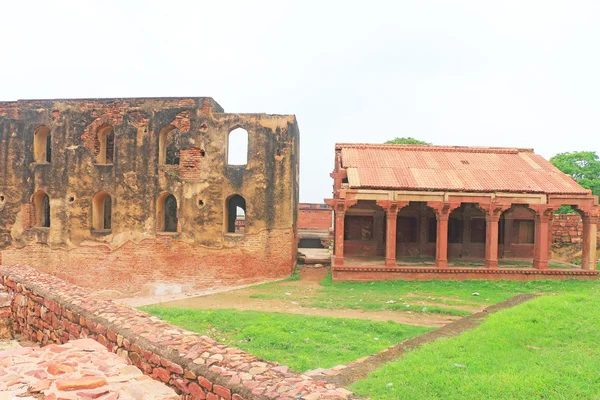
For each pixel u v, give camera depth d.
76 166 21.83
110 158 24.00
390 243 19.19
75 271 21.70
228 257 20.62
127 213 21.28
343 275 19.22
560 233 25.28
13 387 5.01
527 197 18.89
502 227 23.06
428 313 13.52
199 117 20.95
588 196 18.84
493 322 10.77
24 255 22.42
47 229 22.20
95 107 21.73
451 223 23.22
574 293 14.60
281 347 10.02
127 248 21.23
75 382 5.05
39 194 22.98
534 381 6.88
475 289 17.09
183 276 20.84
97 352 6.33
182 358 6.56
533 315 11.08
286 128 20.81
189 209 20.86
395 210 19.02
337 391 5.63
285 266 20.84
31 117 22.45
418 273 19.00
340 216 19.27
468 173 20.41
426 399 6.51
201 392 6.16
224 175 20.77
